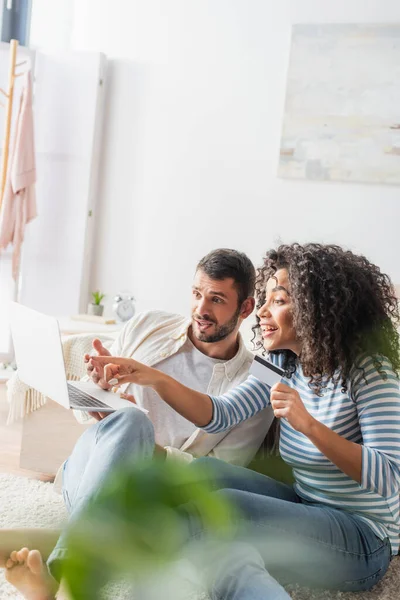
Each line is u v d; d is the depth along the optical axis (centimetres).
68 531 39
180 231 422
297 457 148
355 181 389
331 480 143
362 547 136
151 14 420
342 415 141
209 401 164
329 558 130
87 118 418
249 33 404
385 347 140
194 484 39
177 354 191
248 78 406
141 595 42
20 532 60
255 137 407
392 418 134
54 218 427
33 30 446
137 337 198
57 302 429
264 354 176
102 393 165
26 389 227
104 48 428
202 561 53
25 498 198
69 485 136
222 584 102
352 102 386
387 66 380
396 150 382
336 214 395
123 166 429
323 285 140
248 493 131
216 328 183
